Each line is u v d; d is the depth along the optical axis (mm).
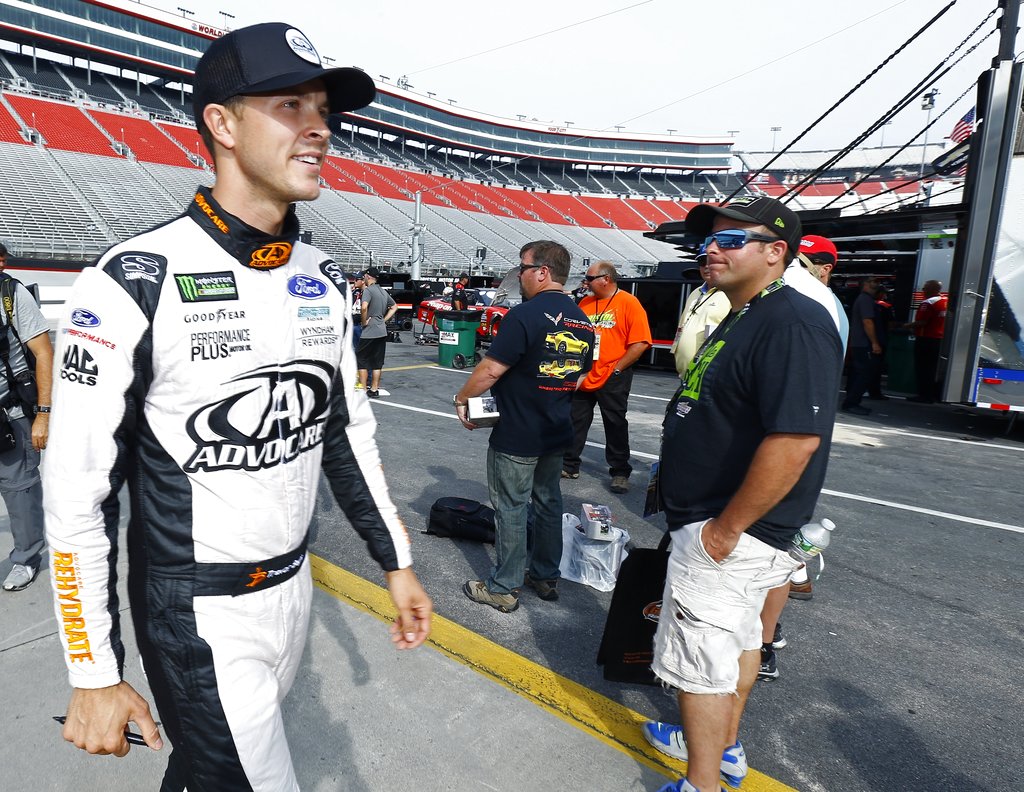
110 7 44562
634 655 2324
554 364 2814
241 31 1017
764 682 2617
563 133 70312
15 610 2818
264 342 1088
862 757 2203
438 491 4711
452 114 64562
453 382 9766
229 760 1113
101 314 958
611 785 2012
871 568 3732
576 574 3432
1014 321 6664
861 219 8508
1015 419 7902
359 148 57812
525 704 2373
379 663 2559
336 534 3834
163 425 1034
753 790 2037
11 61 43344
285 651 1207
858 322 8555
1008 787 2090
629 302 4664
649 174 75750
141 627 1090
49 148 34312
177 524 1059
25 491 2949
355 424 1369
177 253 1021
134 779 1956
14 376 2785
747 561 1658
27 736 2092
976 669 2762
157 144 39938
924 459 6219
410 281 20094
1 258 2783
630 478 5262
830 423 1510
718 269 1710
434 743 2141
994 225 6613
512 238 50062
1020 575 3689
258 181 1062
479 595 3121
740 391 1628
